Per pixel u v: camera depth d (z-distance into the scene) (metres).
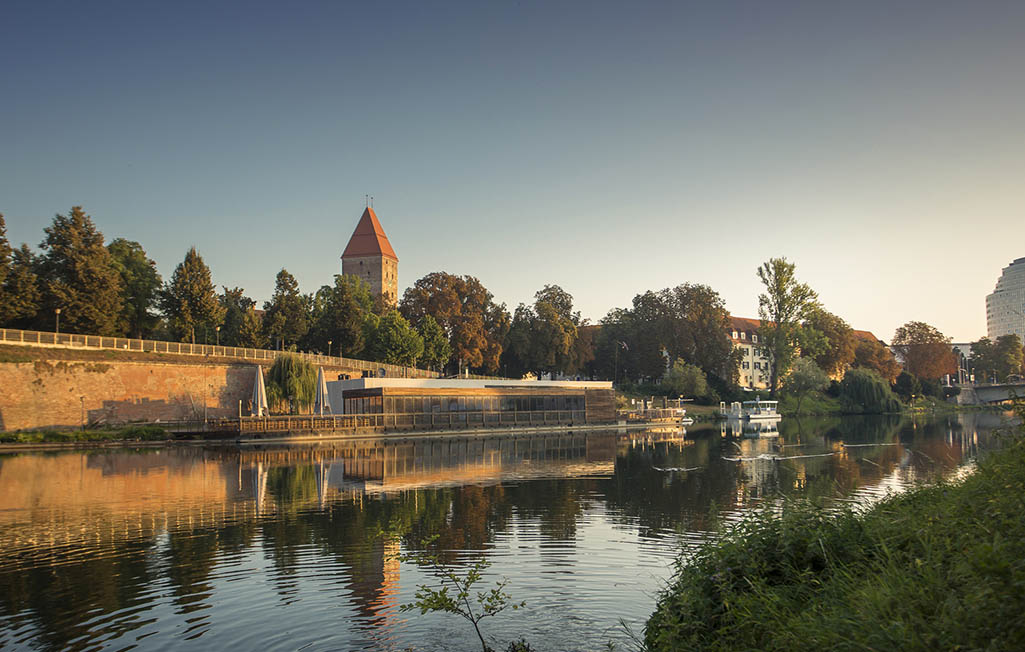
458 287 110.81
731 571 9.94
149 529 19.16
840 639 6.93
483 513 21.56
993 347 154.88
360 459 39.66
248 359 74.50
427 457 41.03
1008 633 5.86
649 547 16.86
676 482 28.91
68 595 13.31
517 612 12.15
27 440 47.72
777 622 8.15
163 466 35.44
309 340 94.69
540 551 16.47
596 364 124.44
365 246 160.38
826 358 121.94
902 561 8.81
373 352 98.06
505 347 112.62
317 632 11.32
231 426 52.97
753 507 22.48
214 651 10.64
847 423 79.88
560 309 120.25
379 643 10.84
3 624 11.82
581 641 10.83
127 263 83.00
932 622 6.61
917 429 65.38
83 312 66.62
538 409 70.56
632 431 69.69
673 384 103.12
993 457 11.24
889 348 141.62
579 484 28.31
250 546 17.12
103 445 47.94
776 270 97.62
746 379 142.62
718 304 114.25
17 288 63.28
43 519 20.67
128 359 63.00
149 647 10.82
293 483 28.72
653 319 115.69
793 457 39.62
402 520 20.25
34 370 55.84
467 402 65.75
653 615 10.48
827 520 10.61
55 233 69.00
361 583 13.92
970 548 7.80
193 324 79.50
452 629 11.38
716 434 63.69
